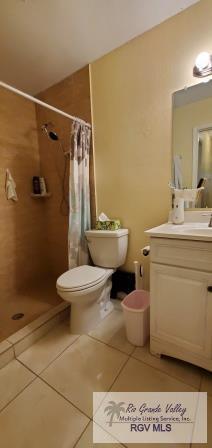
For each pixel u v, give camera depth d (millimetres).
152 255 1162
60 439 861
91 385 1091
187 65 1362
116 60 1633
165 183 1554
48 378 1140
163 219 1596
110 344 1385
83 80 1826
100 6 1271
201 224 1407
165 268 1122
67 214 2197
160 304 1173
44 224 2416
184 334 1112
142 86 1550
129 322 1352
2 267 2004
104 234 1665
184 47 1355
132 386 1077
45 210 2400
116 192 1806
